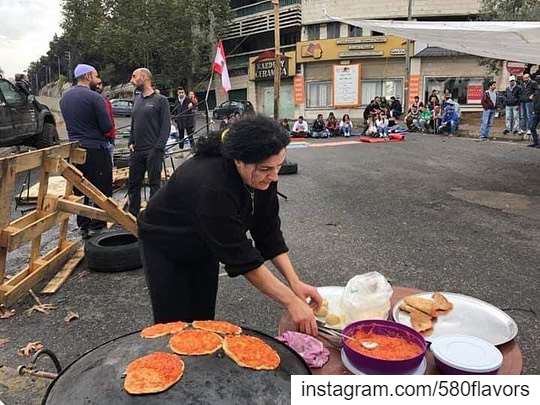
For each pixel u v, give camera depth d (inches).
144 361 50.8
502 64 884.6
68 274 153.7
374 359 56.7
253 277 66.4
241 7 1321.4
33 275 141.7
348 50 1068.5
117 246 158.7
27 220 146.1
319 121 677.3
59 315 127.9
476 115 979.9
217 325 60.3
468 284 143.3
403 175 335.9
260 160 61.6
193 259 78.5
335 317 71.7
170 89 1364.4
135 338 57.6
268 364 52.3
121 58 1333.7
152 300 81.6
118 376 49.6
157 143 209.5
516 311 125.3
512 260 163.5
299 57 1131.3
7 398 92.0
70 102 185.0
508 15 700.0
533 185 292.0
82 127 186.9
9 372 100.8
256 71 1245.7
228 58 1371.8
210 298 87.0
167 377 48.5
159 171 213.6
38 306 131.8
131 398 46.6
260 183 64.8
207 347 53.6
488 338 66.2
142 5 1229.7
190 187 67.9
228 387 48.3
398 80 1061.8
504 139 542.0
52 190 214.7
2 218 129.2
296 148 527.8
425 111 707.4
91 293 141.9
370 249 176.2
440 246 179.0
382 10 1063.6
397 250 174.9
